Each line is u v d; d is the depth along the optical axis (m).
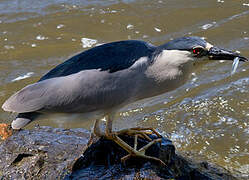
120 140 8.88
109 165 8.91
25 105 8.15
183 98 14.12
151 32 17.48
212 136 12.45
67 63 8.73
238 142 12.19
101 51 8.65
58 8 19.20
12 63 15.55
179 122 13.09
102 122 13.18
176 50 8.51
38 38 17.09
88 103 8.41
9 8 19.12
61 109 8.33
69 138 10.18
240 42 16.70
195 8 19.27
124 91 8.49
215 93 14.13
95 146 9.25
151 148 9.09
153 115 13.43
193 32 17.45
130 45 8.74
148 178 8.45
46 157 9.43
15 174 9.15
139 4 19.59
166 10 19.08
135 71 8.45
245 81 14.57
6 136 10.37
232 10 19.14
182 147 12.12
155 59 8.57
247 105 13.48
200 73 15.27
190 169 9.80
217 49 8.54
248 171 11.06
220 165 11.06
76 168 9.01
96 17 18.50
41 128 10.89
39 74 14.92
